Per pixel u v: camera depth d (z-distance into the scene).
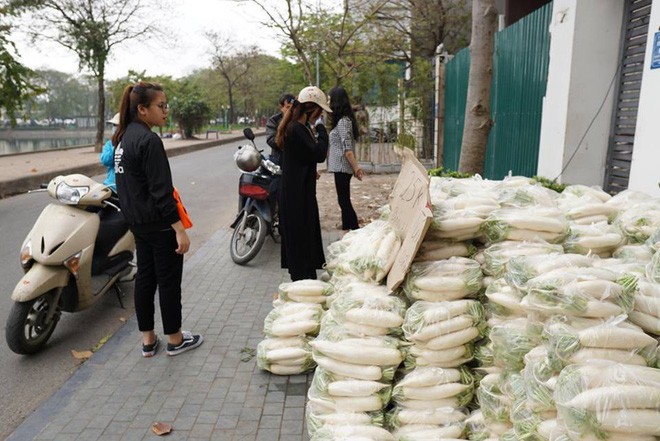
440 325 2.60
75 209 4.42
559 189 4.56
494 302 2.59
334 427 2.62
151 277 3.87
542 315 2.16
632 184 4.95
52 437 3.01
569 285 2.05
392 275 2.96
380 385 2.68
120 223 4.90
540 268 2.33
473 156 5.76
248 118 70.25
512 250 2.69
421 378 2.60
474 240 3.07
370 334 2.81
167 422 3.13
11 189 12.04
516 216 2.77
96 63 21.75
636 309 2.06
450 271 2.79
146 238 3.71
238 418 3.15
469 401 2.67
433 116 14.70
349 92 15.16
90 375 3.71
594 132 6.06
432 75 14.73
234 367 3.79
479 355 2.67
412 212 3.07
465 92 11.38
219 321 4.60
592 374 1.80
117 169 3.69
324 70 19.14
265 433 3.01
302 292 3.83
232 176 15.25
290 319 3.68
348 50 15.46
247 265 6.25
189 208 10.29
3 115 13.48
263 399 3.35
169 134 38.78
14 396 3.62
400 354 2.71
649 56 4.70
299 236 4.58
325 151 4.58
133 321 4.70
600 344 1.90
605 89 5.96
